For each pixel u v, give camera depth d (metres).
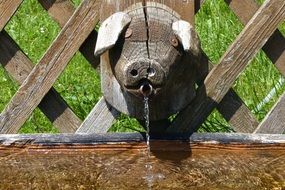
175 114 4.16
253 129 4.23
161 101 3.95
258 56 5.09
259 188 3.95
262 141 4.02
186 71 3.92
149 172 4.00
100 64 4.07
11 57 4.23
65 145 4.01
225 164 4.01
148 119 3.86
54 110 4.24
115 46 3.72
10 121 4.21
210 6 5.67
